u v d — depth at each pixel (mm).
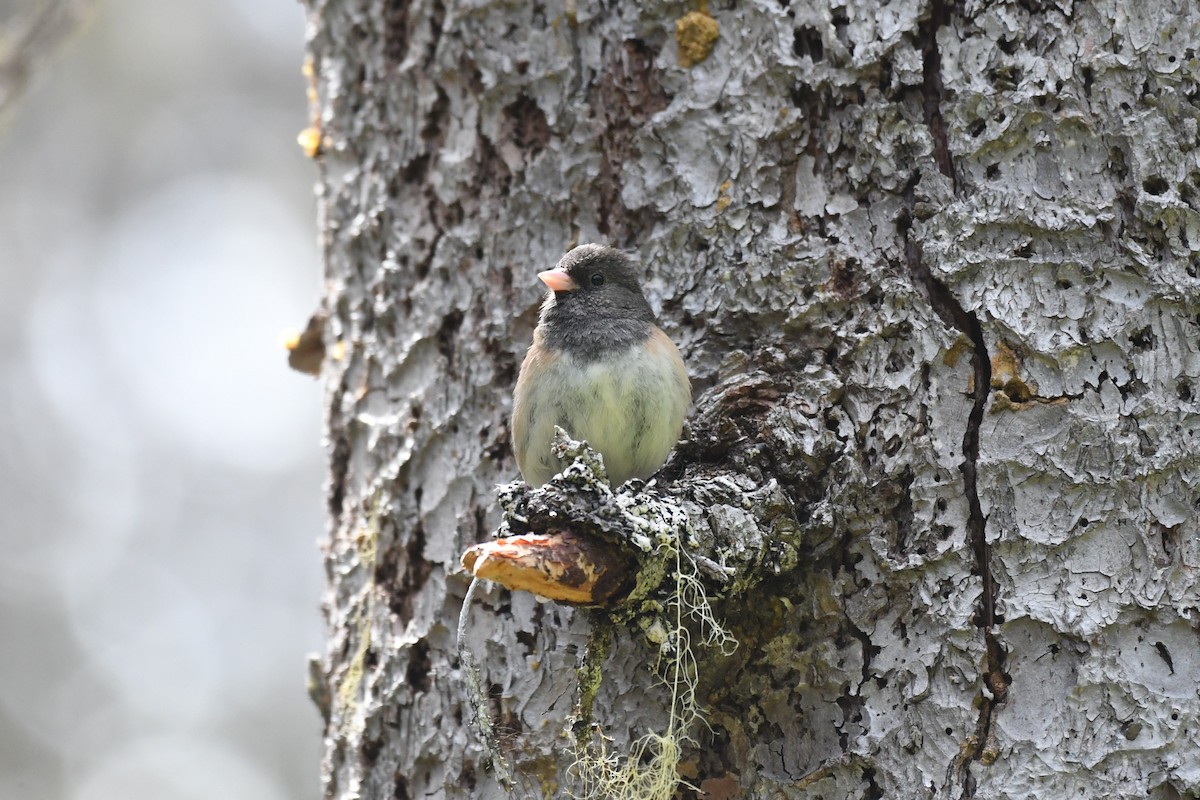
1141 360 5695
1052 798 5328
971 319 5938
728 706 6062
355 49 7547
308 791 16625
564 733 6113
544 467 6652
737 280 6426
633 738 6043
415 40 7238
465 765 6285
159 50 18094
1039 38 6109
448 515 6691
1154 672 5383
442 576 6613
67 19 9195
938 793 5516
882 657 5805
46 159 17891
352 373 7289
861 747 5699
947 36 6211
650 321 6648
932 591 5738
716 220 6543
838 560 5957
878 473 5930
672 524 5430
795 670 5961
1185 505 5520
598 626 5629
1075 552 5562
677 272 6641
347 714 6863
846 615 5891
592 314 6637
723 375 6402
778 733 5980
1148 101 5922
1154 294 5738
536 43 6922
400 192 7211
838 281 6242
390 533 6840
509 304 6840
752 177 6496
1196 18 5957
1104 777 5293
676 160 6672
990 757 5453
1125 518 5543
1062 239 5887
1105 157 5930
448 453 6781
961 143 6098
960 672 5609
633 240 6770
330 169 7656
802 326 6270
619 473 6961
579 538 5262
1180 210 5777
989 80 6113
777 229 6414
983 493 5730
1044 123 6016
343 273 7453
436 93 7137
